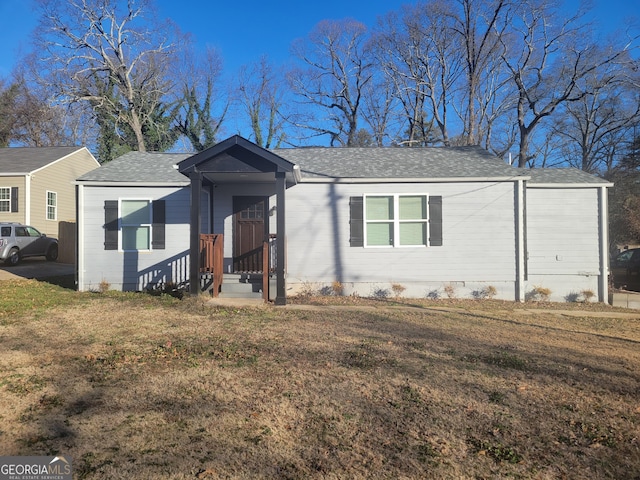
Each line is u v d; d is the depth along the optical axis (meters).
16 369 5.10
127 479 2.94
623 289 14.19
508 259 11.80
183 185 11.90
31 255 18.08
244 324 7.77
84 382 4.70
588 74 25.33
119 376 4.90
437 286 11.80
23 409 4.01
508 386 4.72
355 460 3.22
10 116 34.47
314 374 5.03
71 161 23.17
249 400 4.27
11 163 21.16
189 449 3.35
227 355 5.75
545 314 9.85
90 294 10.99
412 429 3.71
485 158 13.38
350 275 11.78
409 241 11.83
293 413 3.99
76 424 3.72
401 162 13.05
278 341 6.55
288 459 3.23
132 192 11.93
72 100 28.23
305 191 11.83
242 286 10.95
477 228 11.80
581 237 12.51
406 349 6.19
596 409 4.15
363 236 11.78
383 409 4.10
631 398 4.43
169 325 7.58
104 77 30.06
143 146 30.48
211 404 4.16
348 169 12.41
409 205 11.84
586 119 31.09
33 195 20.23
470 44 27.67
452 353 6.01
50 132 35.31
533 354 6.07
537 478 3.02
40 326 7.35
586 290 12.44
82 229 11.84
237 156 9.82
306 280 11.78
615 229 23.34
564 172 13.48
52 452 3.27
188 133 34.56
